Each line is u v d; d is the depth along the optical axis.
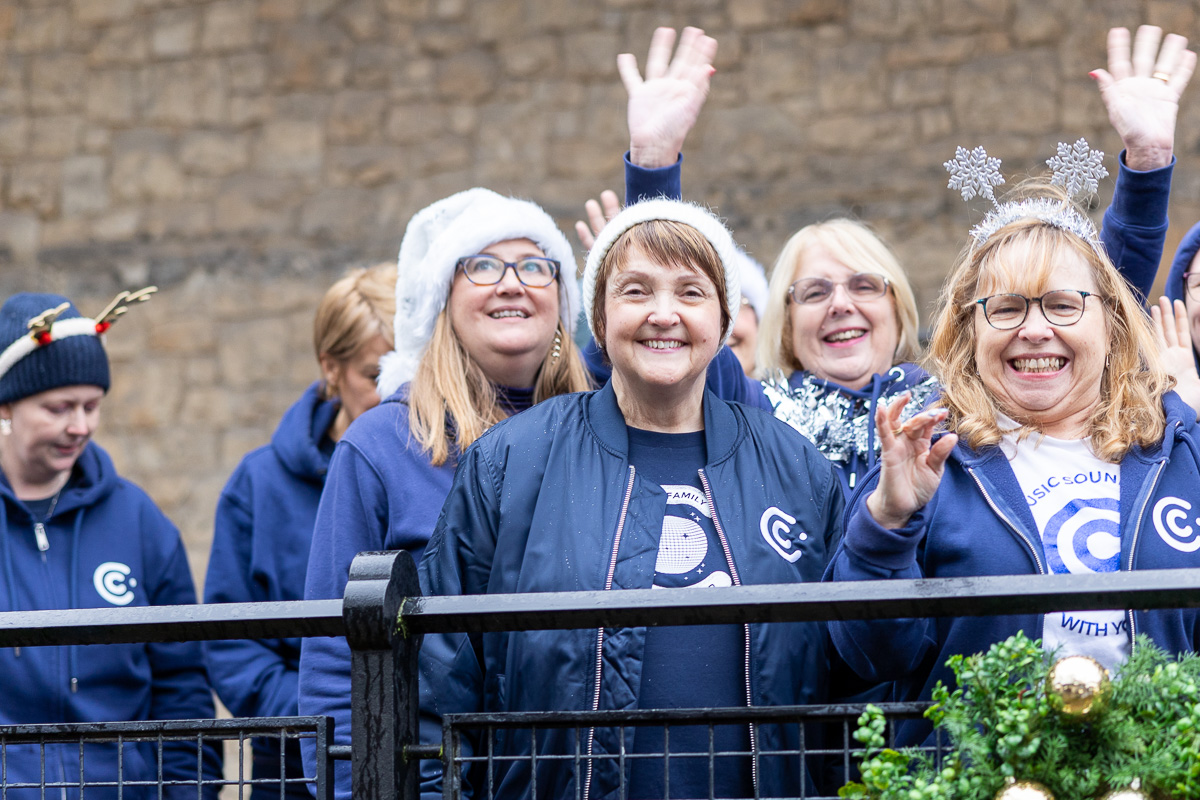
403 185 8.23
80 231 8.41
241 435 8.22
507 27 8.16
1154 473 2.21
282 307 8.27
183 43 8.41
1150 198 2.81
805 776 2.00
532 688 2.12
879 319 3.23
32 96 8.47
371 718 1.76
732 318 2.42
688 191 7.90
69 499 3.22
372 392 3.48
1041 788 1.66
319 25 8.33
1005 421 2.32
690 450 2.32
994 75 7.62
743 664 2.16
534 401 2.91
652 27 8.03
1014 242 2.36
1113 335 2.35
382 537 2.62
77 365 3.18
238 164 8.36
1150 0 7.42
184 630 1.80
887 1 7.80
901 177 7.71
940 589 1.70
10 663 2.99
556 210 8.03
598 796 2.09
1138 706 1.75
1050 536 2.20
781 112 7.88
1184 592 1.66
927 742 2.18
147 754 3.17
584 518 2.20
